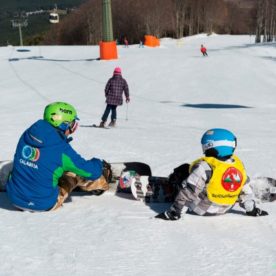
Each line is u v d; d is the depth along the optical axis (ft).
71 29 456.04
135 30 440.45
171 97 76.43
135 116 52.70
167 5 440.04
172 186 16.74
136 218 15.10
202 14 460.96
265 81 99.66
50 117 15.47
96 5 437.17
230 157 14.89
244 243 13.12
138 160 25.27
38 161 15.25
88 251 12.34
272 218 15.34
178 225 14.51
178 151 28.12
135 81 100.01
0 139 32.53
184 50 204.95
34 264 11.48
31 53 210.18
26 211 15.58
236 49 200.23
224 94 79.51
